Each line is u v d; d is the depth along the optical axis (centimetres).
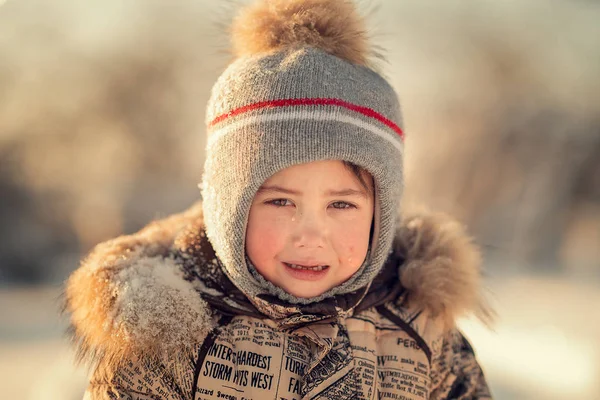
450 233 182
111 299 148
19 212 863
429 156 1095
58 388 317
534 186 1015
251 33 173
